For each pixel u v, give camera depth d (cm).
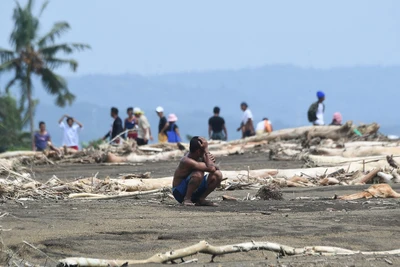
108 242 2355
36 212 2966
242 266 2033
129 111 7881
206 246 2136
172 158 6925
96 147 7300
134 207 3155
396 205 3216
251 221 2714
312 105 7556
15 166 5256
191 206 3241
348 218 2780
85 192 3878
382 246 2339
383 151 5528
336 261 2073
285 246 2223
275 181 4406
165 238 2414
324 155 5850
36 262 2136
